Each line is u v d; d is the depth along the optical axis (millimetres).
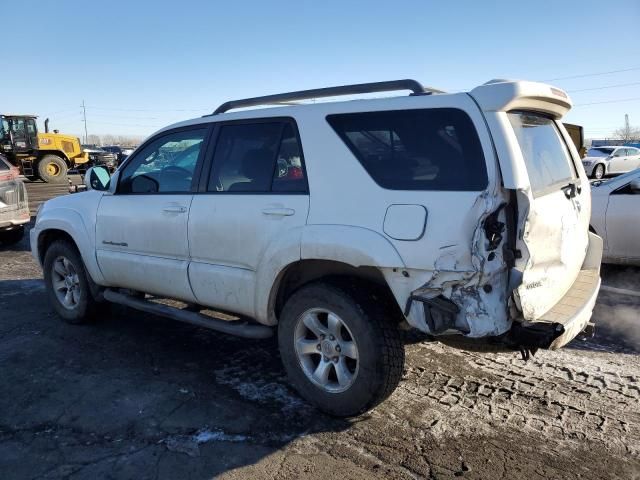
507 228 2877
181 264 4121
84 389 3895
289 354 3572
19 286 6859
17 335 5023
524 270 2844
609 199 6270
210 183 3992
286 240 3432
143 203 4398
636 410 3531
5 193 9180
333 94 3670
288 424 3398
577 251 3715
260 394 3801
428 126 3082
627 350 4516
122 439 3250
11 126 25031
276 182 3613
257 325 3889
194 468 2967
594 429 3311
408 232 2979
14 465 3006
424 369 4145
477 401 3656
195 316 4176
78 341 4852
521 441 3188
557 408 3559
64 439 3258
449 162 2977
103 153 32031
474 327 2881
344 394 3326
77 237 4926
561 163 3744
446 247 2883
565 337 2994
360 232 3141
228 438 3246
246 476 2896
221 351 4594
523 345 2963
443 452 3082
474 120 2934
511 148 2855
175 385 3945
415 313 3006
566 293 3531
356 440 3211
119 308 5816
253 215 3631
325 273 3605
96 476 2906
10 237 9898
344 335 3363
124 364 4332
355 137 3318
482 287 2871
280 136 3658
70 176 27422
